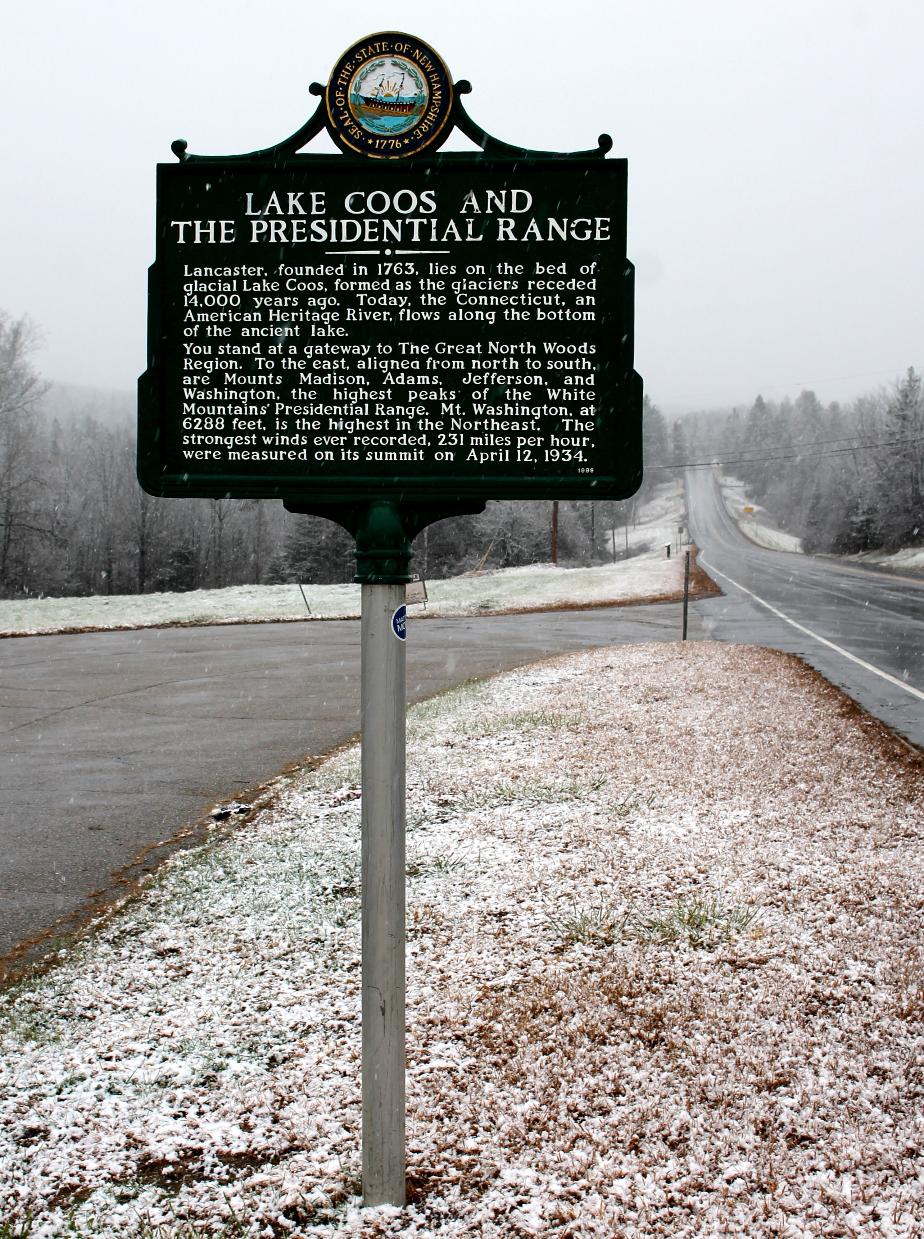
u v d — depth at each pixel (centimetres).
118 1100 414
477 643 2356
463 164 361
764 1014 452
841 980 481
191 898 658
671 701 1243
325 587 4475
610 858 669
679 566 5106
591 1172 347
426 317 364
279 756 1160
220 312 367
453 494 361
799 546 11475
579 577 4625
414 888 637
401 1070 336
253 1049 451
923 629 2375
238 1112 400
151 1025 479
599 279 362
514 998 478
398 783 336
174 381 369
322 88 361
